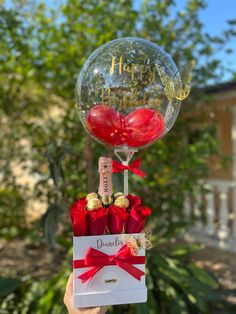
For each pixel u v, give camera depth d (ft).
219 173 22.94
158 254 11.71
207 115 18.74
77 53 13.26
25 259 16.98
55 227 9.07
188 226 15.21
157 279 10.79
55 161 9.20
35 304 10.32
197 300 10.47
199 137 16.24
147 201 13.65
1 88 15.84
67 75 13.25
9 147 16.40
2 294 9.77
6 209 17.44
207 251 18.88
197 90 15.85
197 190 15.60
